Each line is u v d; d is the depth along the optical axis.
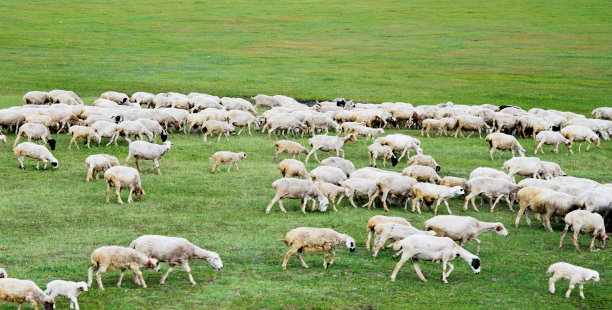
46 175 30.86
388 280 20.72
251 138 40.78
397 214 27.64
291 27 108.19
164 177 31.52
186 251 19.92
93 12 116.38
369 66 75.62
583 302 19.48
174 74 66.38
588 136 39.62
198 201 28.27
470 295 19.66
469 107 48.16
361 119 43.19
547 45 92.31
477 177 28.62
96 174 30.91
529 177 33.31
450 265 21.00
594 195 25.47
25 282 17.11
